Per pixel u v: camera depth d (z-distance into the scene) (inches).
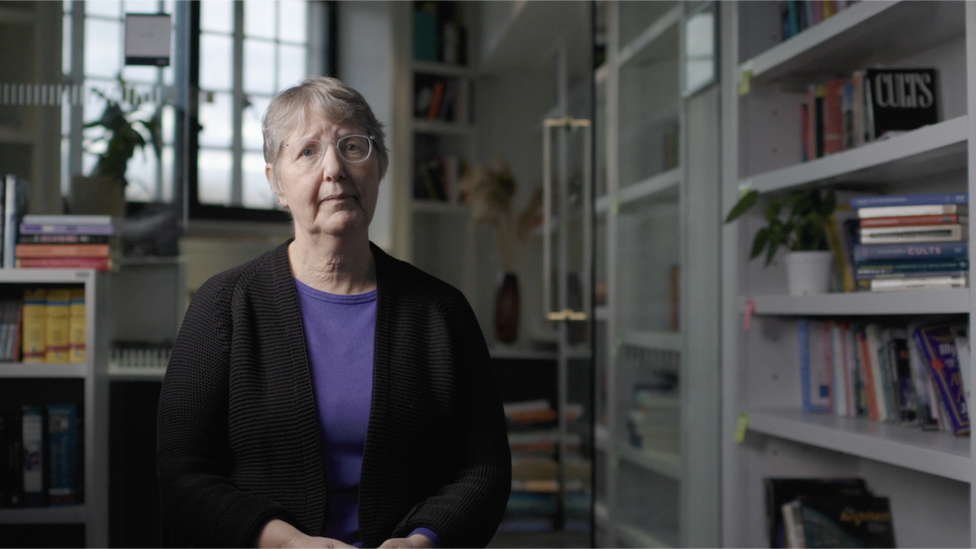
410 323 51.2
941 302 60.0
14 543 82.7
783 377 88.6
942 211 65.6
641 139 113.6
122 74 87.4
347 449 48.6
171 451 47.6
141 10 87.9
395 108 136.5
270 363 48.7
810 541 79.3
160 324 88.0
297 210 49.8
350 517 48.3
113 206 86.8
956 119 58.6
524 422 124.0
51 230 78.2
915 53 79.0
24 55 84.9
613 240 117.3
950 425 67.2
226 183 132.3
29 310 77.7
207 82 131.4
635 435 111.5
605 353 122.6
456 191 137.7
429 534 45.3
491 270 135.9
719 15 94.2
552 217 127.6
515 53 135.2
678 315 103.7
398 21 137.4
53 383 85.0
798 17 85.7
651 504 108.3
